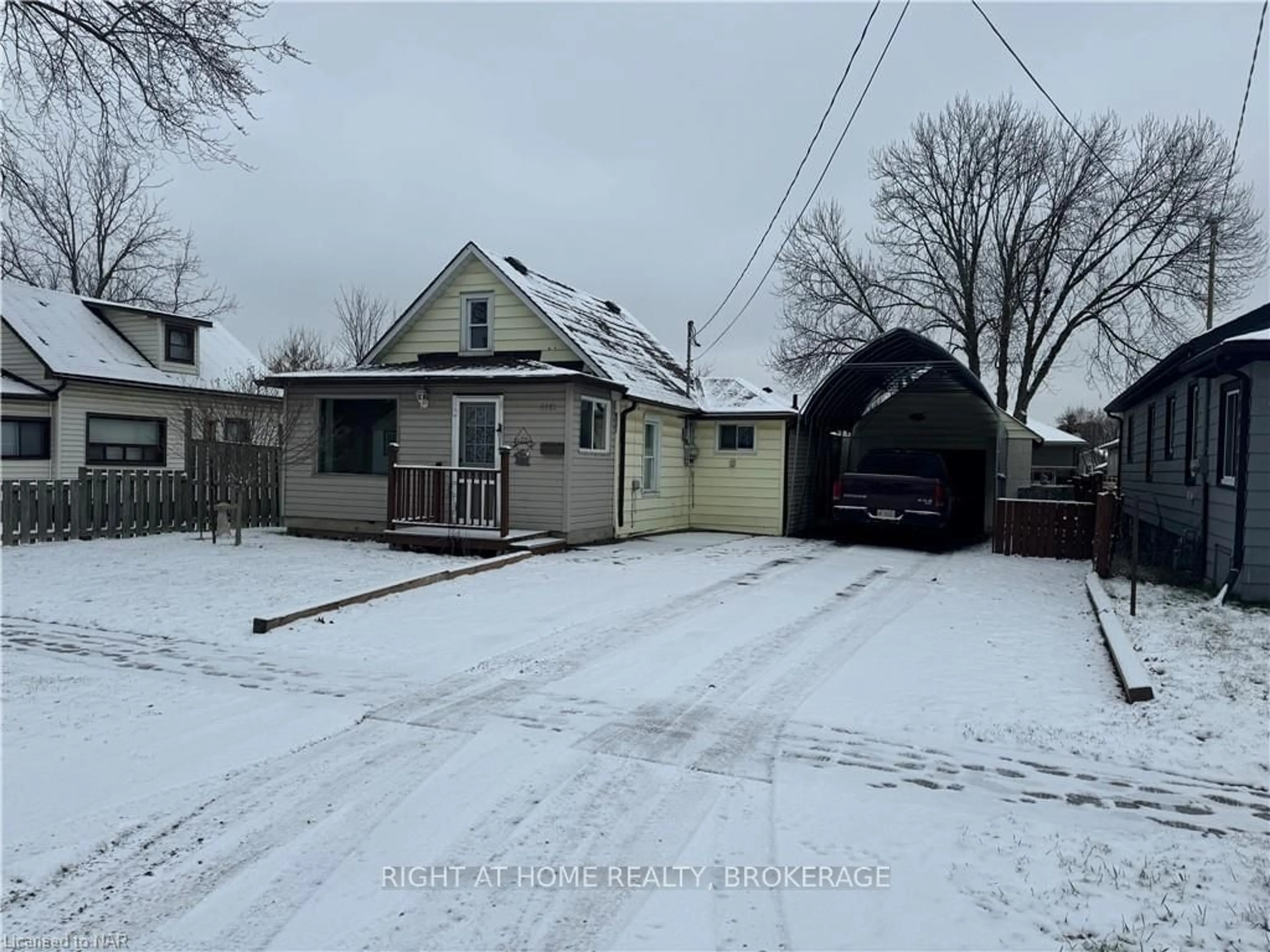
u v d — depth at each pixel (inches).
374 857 156.1
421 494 554.9
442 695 250.8
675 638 324.2
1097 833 169.6
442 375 583.2
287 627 333.4
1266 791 191.9
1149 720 234.8
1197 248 1107.3
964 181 1277.1
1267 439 387.9
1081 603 415.8
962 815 176.6
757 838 165.2
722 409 784.9
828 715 238.5
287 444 636.1
